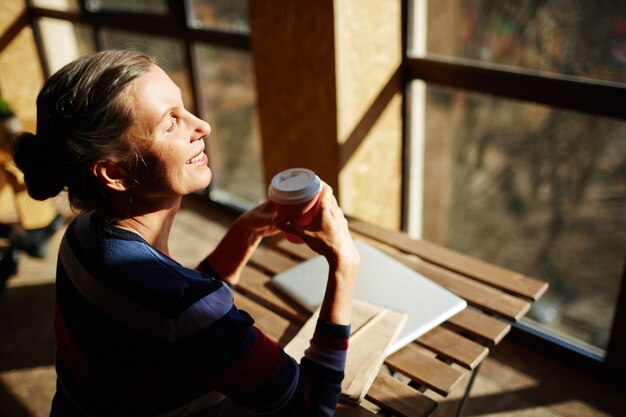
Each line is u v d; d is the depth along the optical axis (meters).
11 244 2.62
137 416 0.85
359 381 1.08
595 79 1.71
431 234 2.50
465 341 1.23
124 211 0.88
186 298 0.79
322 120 1.97
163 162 0.85
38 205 2.76
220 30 2.46
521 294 1.38
